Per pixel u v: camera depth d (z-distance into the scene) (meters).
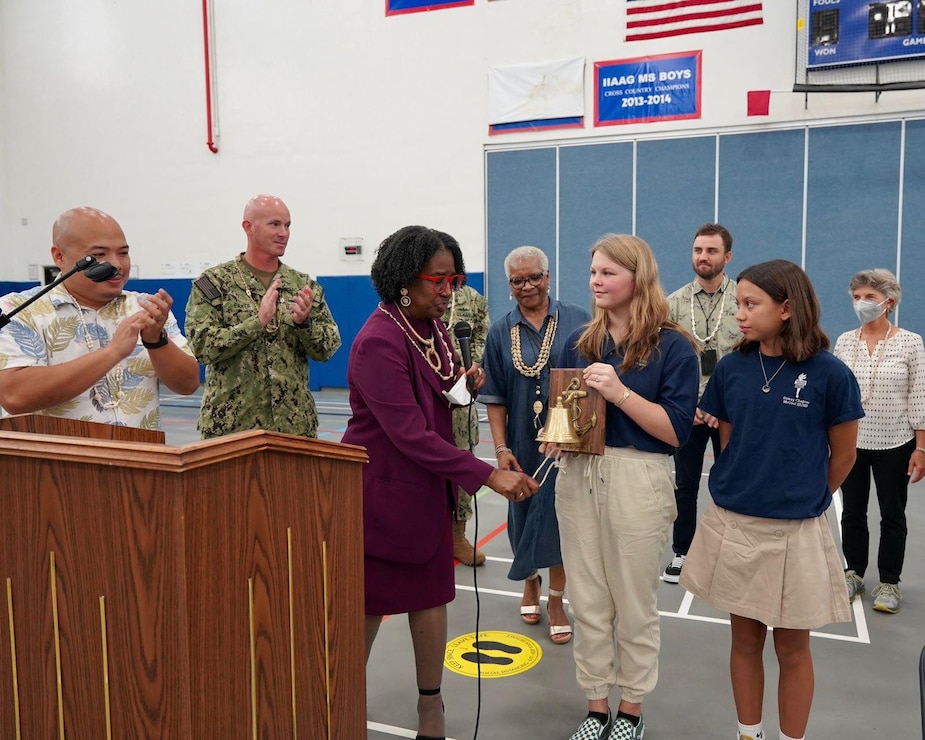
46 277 12.28
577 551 2.36
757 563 2.10
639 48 9.01
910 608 3.52
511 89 9.58
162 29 11.09
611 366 2.21
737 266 8.94
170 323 2.42
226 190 11.07
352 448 1.62
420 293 2.09
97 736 1.28
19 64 11.96
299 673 1.48
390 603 2.15
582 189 9.44
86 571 1.26
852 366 3.61
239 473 1.31
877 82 8.13
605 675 2.37
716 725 2.53
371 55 10.16
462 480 2.03
